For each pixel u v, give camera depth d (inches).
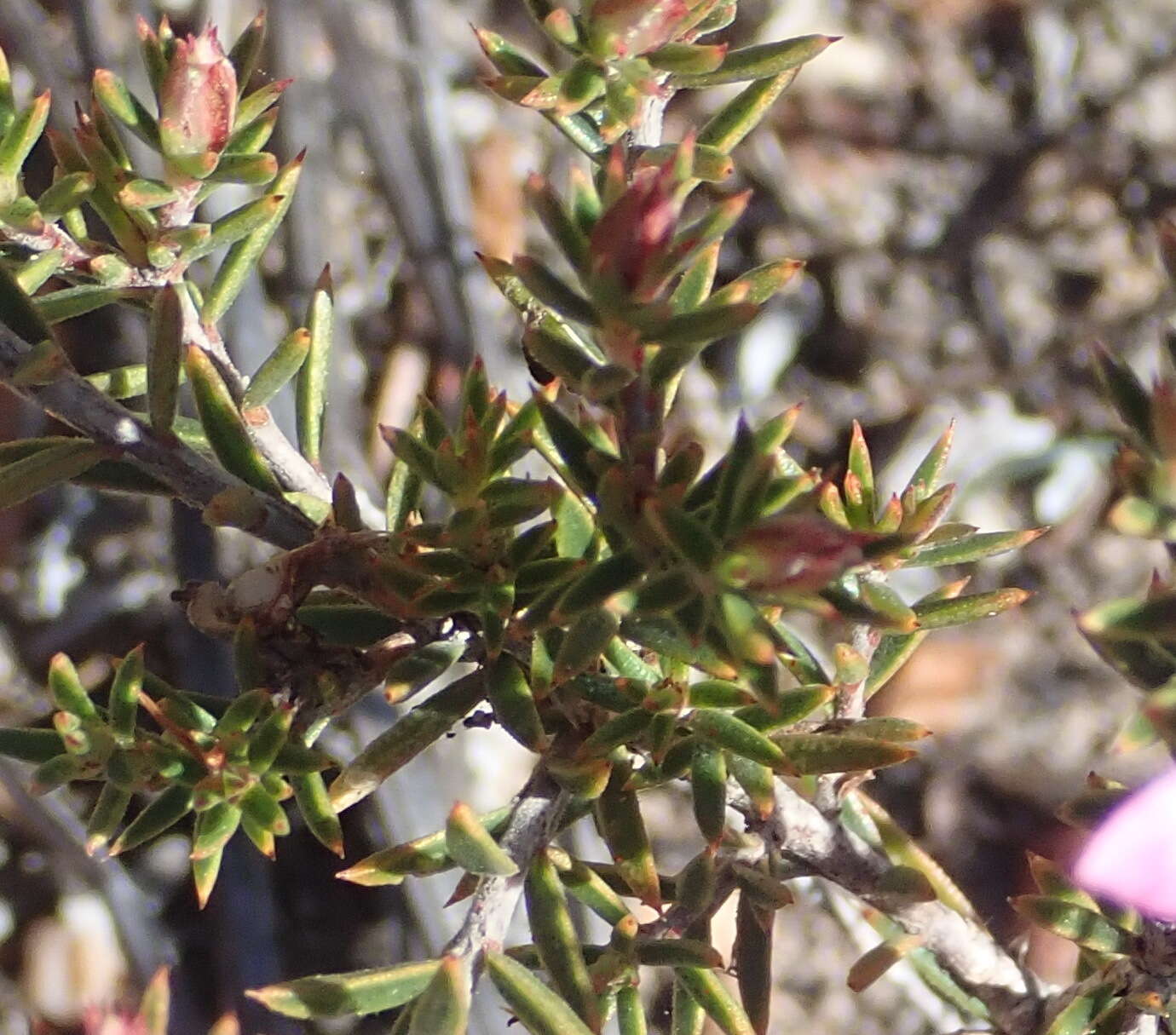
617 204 4.9
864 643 6.0
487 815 5.6
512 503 5.3
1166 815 5.1
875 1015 12.0
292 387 10.7
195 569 11.2
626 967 5.5
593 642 5.1
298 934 11.1
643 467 5.1
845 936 12.1
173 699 5.5
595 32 5.4
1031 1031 6.7
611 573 5.1
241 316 10.4
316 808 5.4
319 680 5.6
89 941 11.4
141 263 5.8
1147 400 4.8
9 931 11.5
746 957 5.9
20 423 11.4
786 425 5.1
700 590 5.0
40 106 5.7
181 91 5.6
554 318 5.8
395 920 10.6
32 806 11.0
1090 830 5.2
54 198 5.7
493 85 5.4
